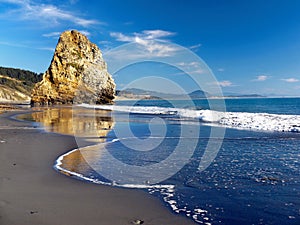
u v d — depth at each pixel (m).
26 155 8.58
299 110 39.88
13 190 5.41
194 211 4.50
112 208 4.61
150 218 4.25
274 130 14.72
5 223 3.96
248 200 4.94
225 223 4.09
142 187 5.69
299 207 4.61
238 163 7.65
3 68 144.00
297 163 7.55
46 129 15.02
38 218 4.16
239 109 42.59
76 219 4.16
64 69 55.56
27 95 120.50
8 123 18.28
